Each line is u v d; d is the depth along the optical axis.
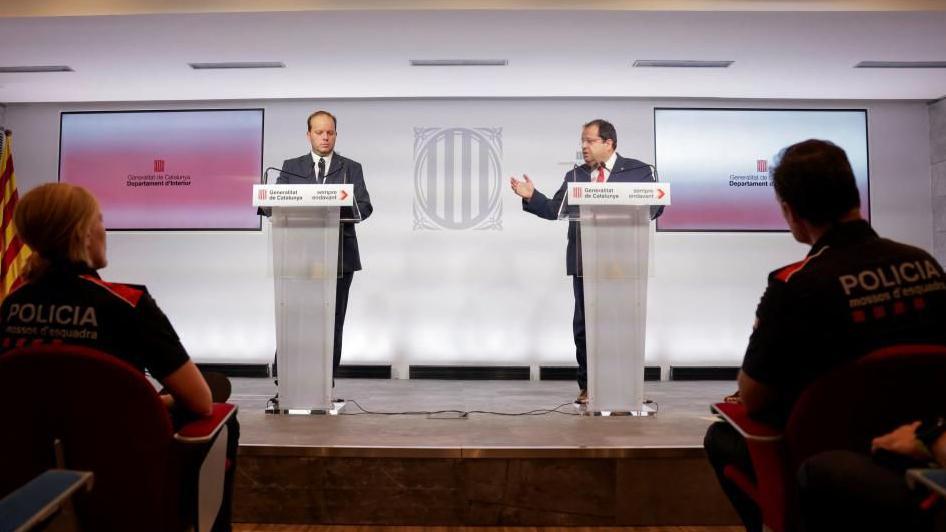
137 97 5.72
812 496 1.06
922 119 5.87
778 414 1.40
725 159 5.81
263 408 3.38
